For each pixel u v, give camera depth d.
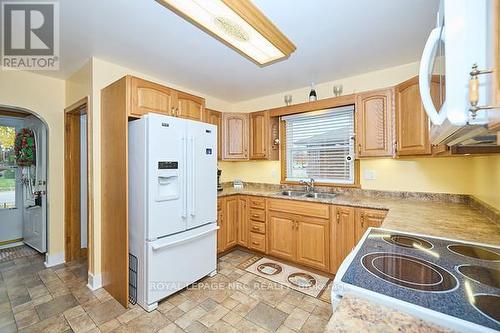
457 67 0.53
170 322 1.77
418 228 1.37
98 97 2.28
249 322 1.77
